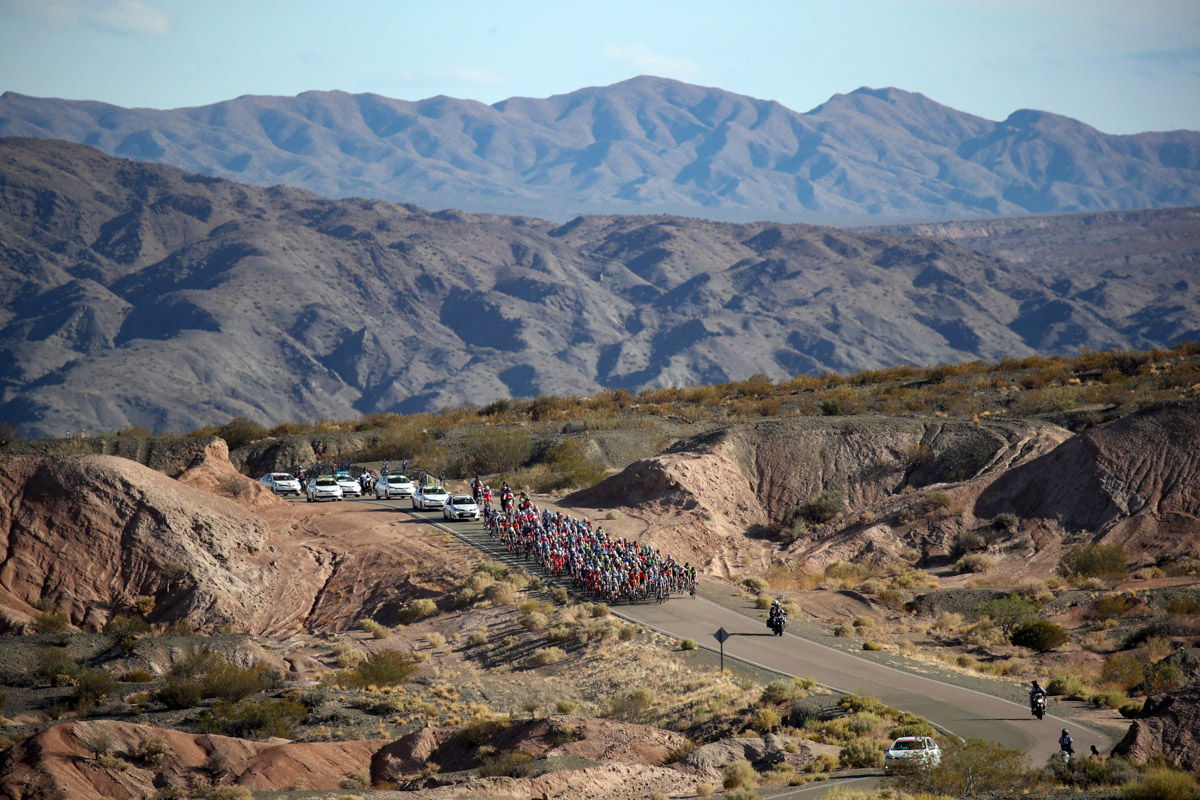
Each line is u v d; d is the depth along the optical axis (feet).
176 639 433.48
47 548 516.32
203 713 343.67
